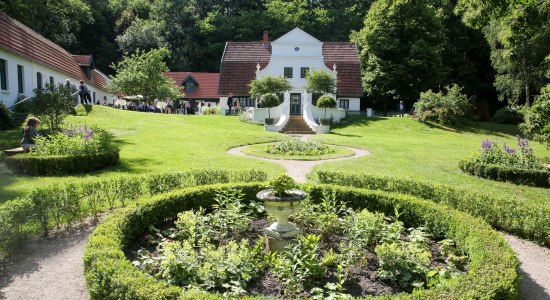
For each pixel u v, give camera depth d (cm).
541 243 723
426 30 4150
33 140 1312
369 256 591
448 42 4853
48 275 568
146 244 650
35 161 1167
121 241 577
